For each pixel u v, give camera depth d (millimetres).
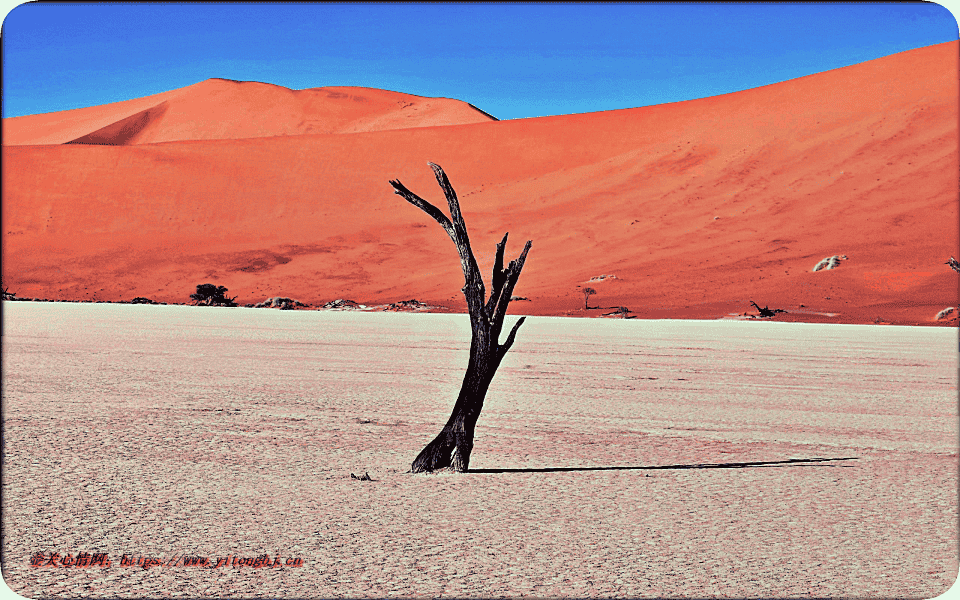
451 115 185500
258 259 90312
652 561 6082
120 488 8008
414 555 6156
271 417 12516
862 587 5609
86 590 5418
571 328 41219
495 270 9320
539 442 10977
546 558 6121
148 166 112875
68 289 85188
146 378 17078
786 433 11852
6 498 7559
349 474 8844
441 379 17922
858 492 8258
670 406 14438
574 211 94438
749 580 5715
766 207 85188
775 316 58531
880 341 34531
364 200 107875
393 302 75062
